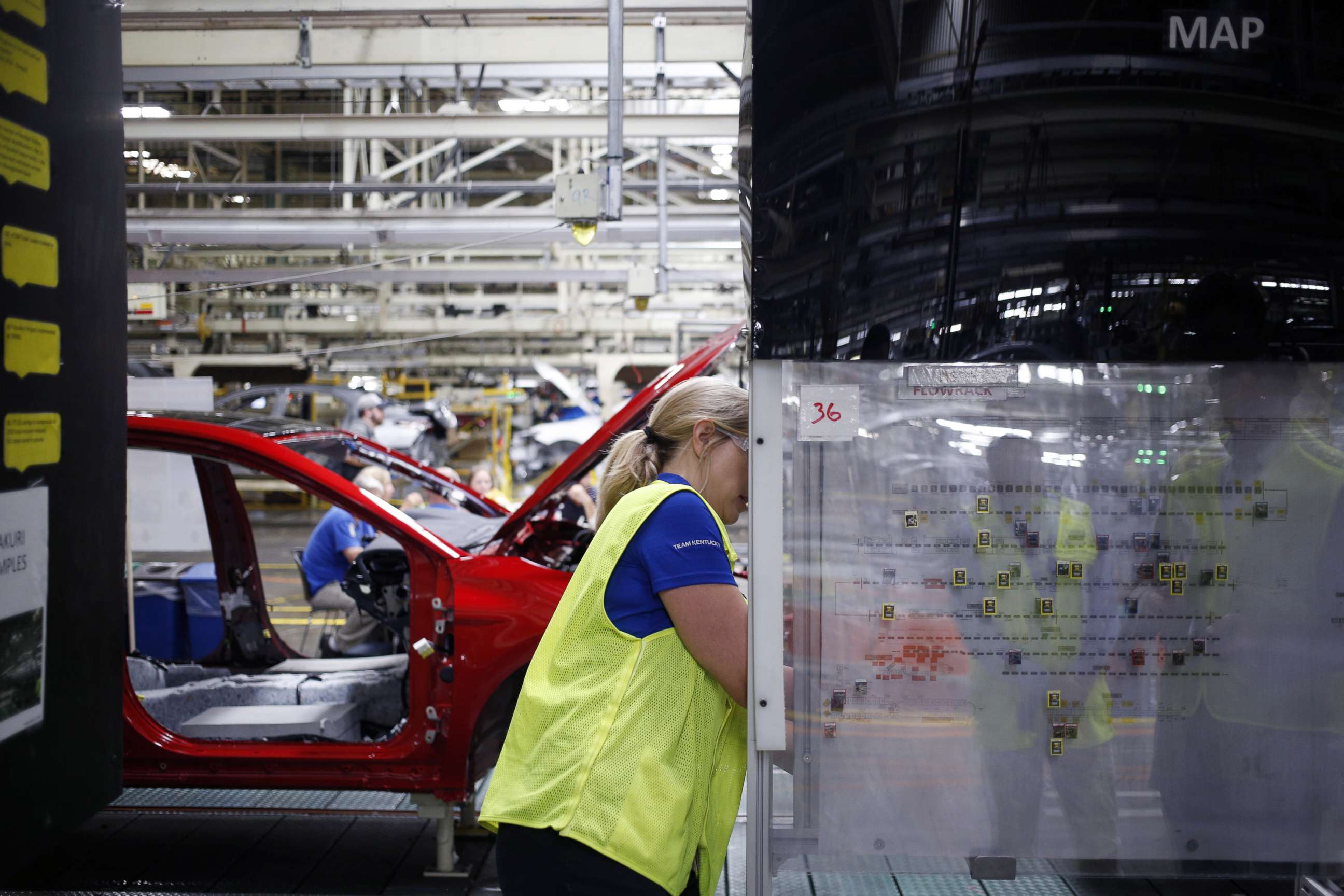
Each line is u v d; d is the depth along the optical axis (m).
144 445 3.72
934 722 1.63
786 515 1.61
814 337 1.55
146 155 9.55
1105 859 1.65
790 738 1.63
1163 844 1.65
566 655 1.67
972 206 1.53
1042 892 3.18
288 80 6.24
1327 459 1.62
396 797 4.36
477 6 5.26
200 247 11.67
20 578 1.27
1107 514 1.62
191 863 3.65
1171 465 1.62
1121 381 1.61
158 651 5.53
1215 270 1.54
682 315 15.24
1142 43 1.52
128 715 3.48
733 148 8.02
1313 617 1.63
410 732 3.47
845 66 1.53
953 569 1.62
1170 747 1.65
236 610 4.53
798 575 1.62
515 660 3.38
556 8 5.32
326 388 14.95
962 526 1.62
